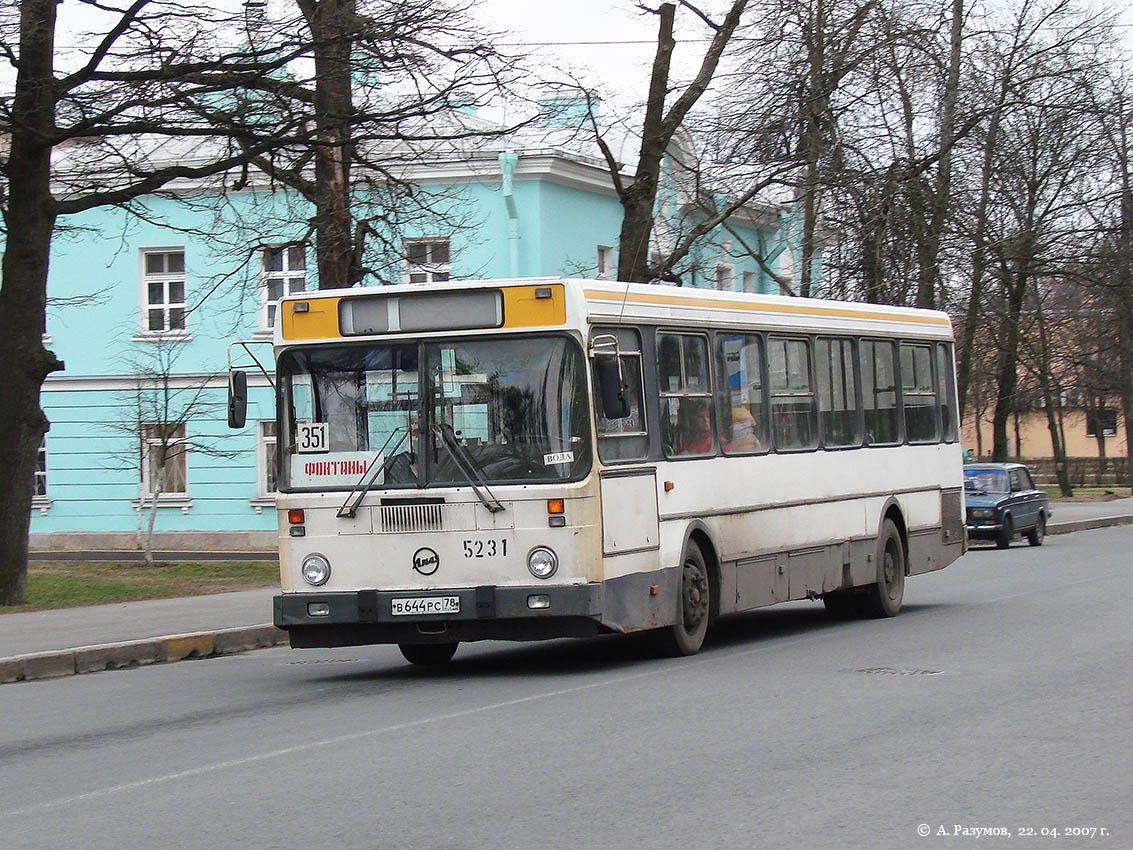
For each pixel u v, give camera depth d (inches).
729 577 568.1
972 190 1374.3
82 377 1520.7
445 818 280.8
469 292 489.4
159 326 1510.8
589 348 485.4
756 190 1063.0
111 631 660.1
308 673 555.2
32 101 778.2
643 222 967.6
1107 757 328.2
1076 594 767.7
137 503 1513.3
